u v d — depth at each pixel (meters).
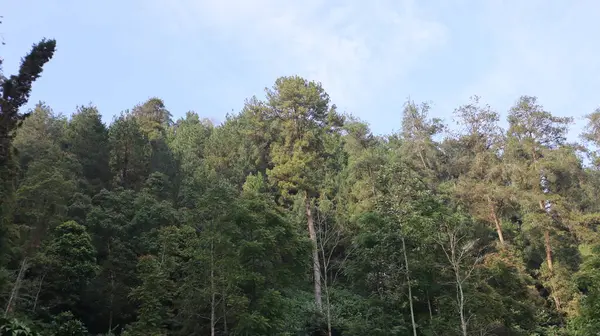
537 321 27.64
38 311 21.61
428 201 26.55
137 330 19.47
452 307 23.88
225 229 21.72
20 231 19.72
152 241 27.44
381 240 25.38
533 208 33.66
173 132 61.88
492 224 35.66
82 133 39.62
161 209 30.09
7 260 17.44
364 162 38.22
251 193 27.44
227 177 42.72
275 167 35.69
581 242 32.28
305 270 28.88
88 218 28.02
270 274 23.84
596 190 36.50
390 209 25.48
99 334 23.19
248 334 19.86
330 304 30.23
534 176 33.91
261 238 23.20
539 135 36.34
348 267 27.73
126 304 25.38
